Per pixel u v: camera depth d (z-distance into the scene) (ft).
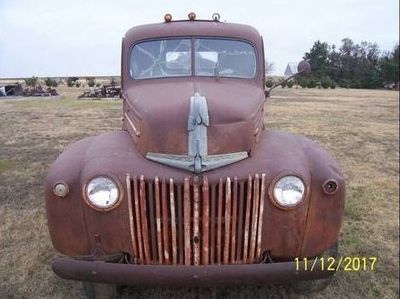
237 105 10.14
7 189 15.99
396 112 55.67
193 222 8.76
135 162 9.18
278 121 42.88
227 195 8.73
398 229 15.29
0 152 18.08
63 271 8.77
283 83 14.69
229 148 9.22
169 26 13.85
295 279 8.93
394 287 11.68
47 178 9.46
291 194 9.04
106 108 32.78
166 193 8.77
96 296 10.32
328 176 9.48
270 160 9.34
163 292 11.09
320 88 133.39
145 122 9.53
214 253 8.97
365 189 19.83
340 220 9.73
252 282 8.77
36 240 13.24
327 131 37.32
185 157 9.00
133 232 8.97
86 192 8.93
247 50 13.71
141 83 13.16
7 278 11.47
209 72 13.23
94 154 9.60
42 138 20.80
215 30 13.71
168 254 8.93
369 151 28.81
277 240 9.20
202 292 11.12
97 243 9.19
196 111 9.26
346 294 11.32
